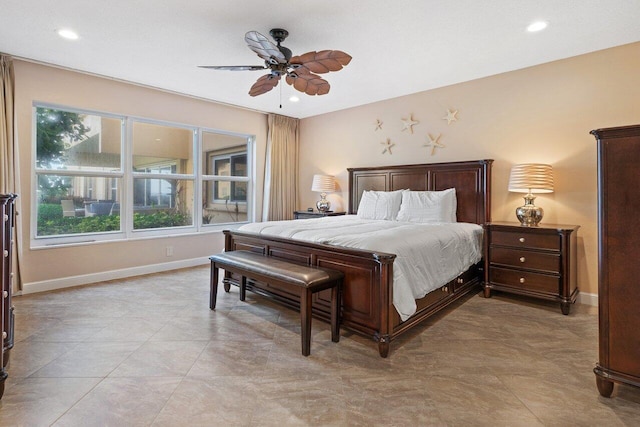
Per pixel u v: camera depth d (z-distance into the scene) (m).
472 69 3.67
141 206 4.49
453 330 2.66
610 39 2.96
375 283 2.30
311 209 5.74
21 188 3.47
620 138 1.69
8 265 1.92
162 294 3.54
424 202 3.94
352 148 5.28
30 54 3.32
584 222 3.31
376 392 1.83
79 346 2.34
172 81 4.12
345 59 2.55
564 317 2.95
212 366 2.09
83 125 3.96
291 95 4.68
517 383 1.92
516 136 3.70
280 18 2.62
